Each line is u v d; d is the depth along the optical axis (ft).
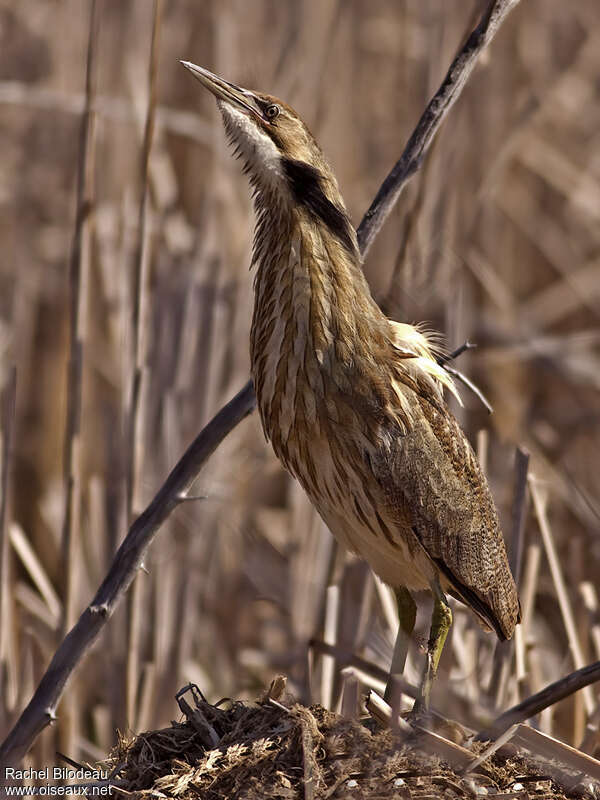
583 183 47.26
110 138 43.14
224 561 37.22
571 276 46.78
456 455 24.38
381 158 45.39
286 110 23.61
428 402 24.04
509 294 46.88
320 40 43.06
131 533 23.24
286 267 23.06
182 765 21.22
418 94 43.14
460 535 24.39
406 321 33.06
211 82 23.62
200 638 36.60
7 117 46.06
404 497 23.62
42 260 45.03
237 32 44.80
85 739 34.17
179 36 45.47
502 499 37.14
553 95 47.44
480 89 44.60
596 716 25.75
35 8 47.16
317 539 35.91
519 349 42.73
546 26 49.39
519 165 47.60
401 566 24.64
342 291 22.99
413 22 44.11
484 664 30.27
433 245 35.55
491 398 41.47
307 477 24.06
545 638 33.83
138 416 26.68
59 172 45.85
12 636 31.48
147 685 30.73
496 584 25.16
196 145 45.29
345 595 31.58
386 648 30.32
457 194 40.11
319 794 19.90
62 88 44.93
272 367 23.32
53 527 41.55
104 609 23.13
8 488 29.19
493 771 20.67
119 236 40.29
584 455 42.52
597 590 34.65
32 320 43.70
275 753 20.71
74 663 23.18
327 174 23.43
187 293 36.22
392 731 20.66
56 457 43.68
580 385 43.68
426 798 19.92
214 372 35.81
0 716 29.12
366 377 23.04
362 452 23.24
